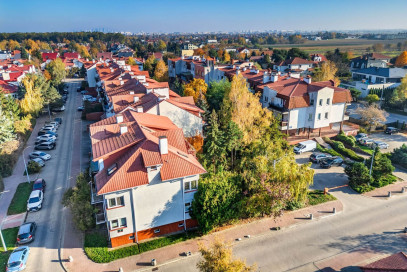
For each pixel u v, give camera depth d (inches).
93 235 1288.1
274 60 5851.4
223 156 1631.4
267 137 1802.4
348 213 1453.0
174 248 1221.7
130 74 2906.0
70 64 5757.9
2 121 2001.7
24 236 1241.4
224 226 1347.2
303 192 1371.8
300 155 2076.8
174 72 4239.7
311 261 1157.7
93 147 1325.0
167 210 1256.2
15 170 1892.2
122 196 1158.3
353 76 4249.5
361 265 1135.6
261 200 1291.8
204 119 2212.1
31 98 2748.5
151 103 1931.6
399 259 995.9
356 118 2751.0
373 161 1726.1
